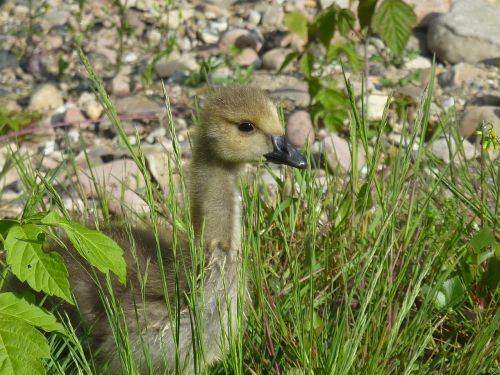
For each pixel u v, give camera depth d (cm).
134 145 114
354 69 113
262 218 85
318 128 117
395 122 115
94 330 74
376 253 78
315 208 83
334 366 68
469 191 87
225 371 72
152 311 72
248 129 77
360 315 69
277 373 71
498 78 128
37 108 124
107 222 86
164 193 99
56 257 62
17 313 61
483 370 72
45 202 100
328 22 112
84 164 110
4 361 60
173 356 72
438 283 74
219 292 73
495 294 79
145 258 76
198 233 75
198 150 78
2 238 63
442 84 127
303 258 81
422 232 79
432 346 77
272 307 75
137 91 127
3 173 98
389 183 86
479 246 78
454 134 100
